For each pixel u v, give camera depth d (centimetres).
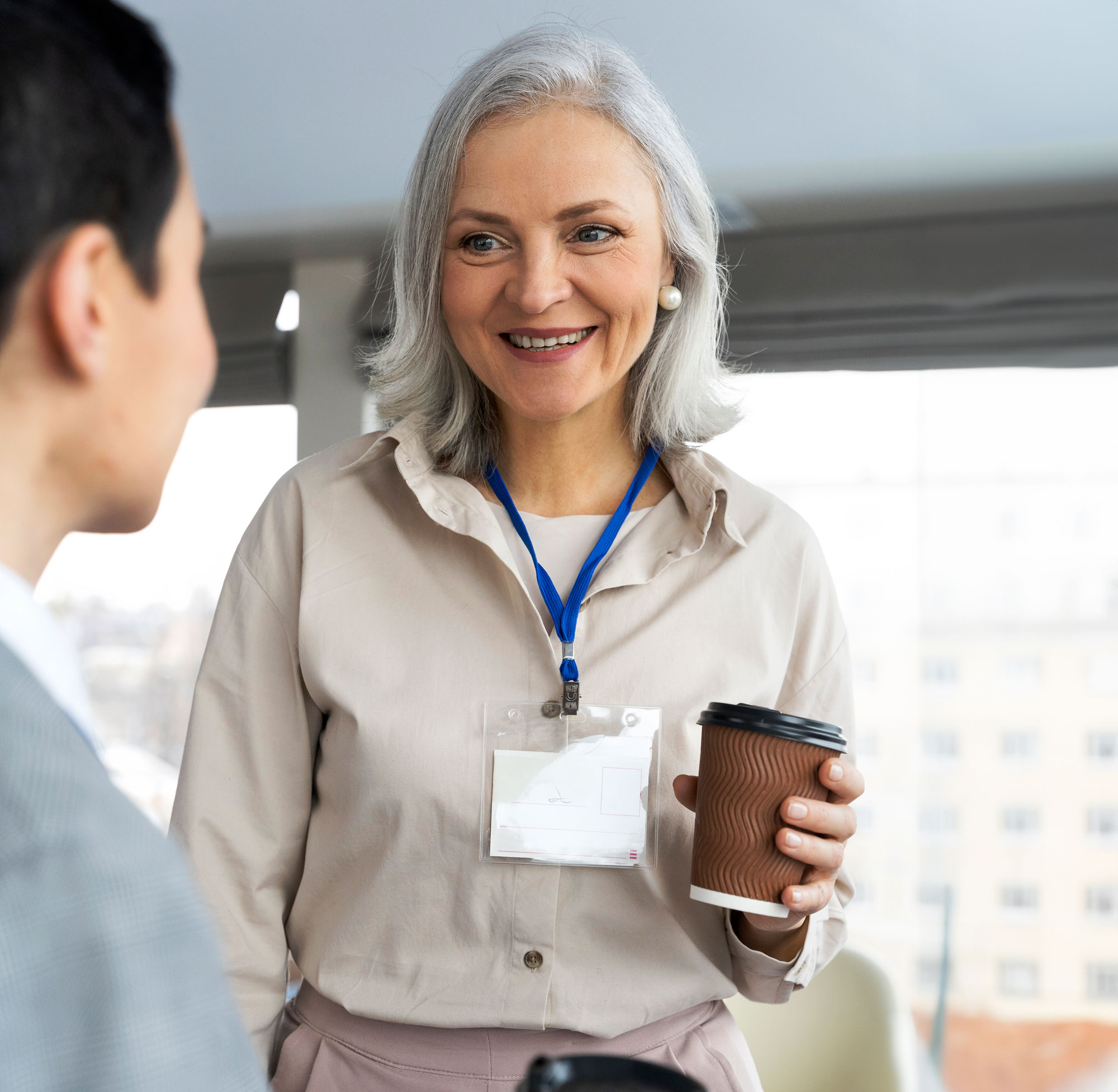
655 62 345
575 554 125
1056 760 394
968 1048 395
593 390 116
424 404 130
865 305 410
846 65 340
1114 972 389
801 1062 168
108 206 55
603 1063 58
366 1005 111
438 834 112
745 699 119
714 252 127
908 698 406
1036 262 398
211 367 64
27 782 46
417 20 350
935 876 402
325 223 439
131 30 57
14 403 54
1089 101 342
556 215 110
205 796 118
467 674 115
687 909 116
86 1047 45
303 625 117
